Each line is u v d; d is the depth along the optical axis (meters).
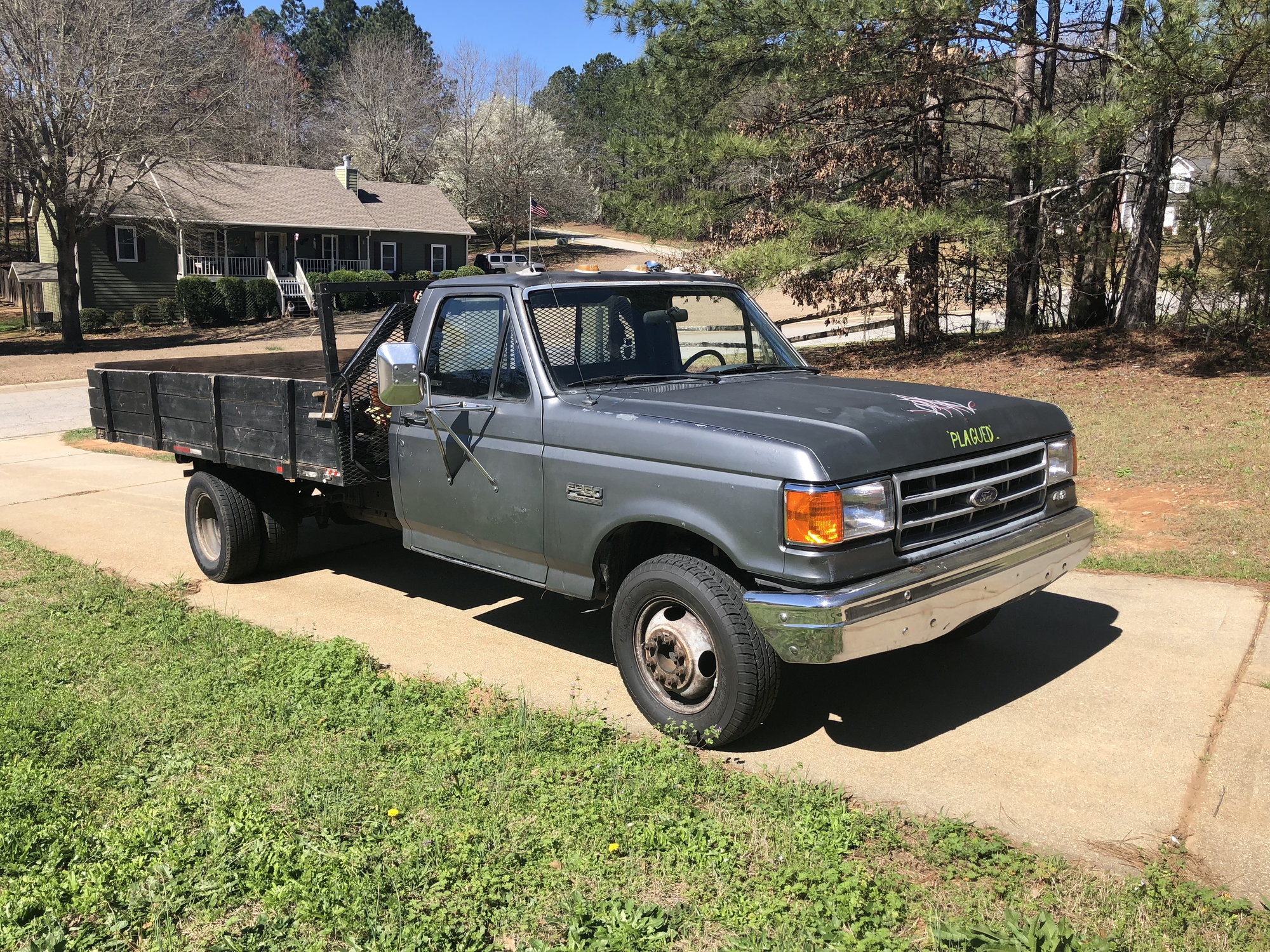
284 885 3.31
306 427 5.96
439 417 5.22
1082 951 2.85
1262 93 11.39
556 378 4.83
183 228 37.31
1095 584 6.54
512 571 5.13
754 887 3.28
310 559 7.69
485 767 4.09
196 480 6.99
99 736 4.42
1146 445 9.74
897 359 16.75
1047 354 15.12
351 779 4.01
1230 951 2.90
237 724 4.55
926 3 13.05
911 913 3.13
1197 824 3.63
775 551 3.91
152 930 3.13
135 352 32.03
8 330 39.06
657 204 17.61
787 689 5.02
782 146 16.02
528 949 2.97
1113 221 17.03
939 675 5.12
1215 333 14.21
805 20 13.91
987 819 3.71
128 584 6.98
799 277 15.85
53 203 32.97
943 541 4.26
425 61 79.62
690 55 15.84
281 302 41.81
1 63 30.28
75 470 12.06
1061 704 4.71
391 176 70.31
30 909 3.23
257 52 76.62
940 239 15.41
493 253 67.75
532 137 68.81
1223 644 5.38
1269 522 7.34
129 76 31.09
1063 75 16.97
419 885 3.32
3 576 7.16
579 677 5.19
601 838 3.56
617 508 4.43
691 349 5.39
